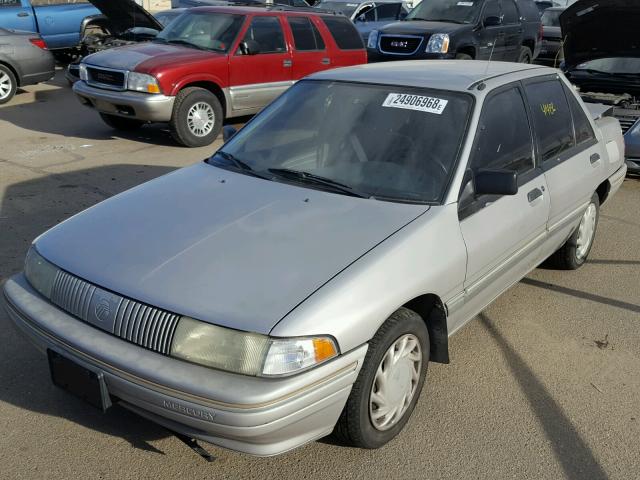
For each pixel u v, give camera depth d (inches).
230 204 135.3
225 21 377.7
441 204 134.0
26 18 544.1
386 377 120.0
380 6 658.8
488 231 141.6
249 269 113.3
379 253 118.0
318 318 104.8
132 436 126.9
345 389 109.7
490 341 168.9
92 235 128.2
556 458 125.8
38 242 132.0
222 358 102.1
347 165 145.9
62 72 596.4
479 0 498.0
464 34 472.7
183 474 117.7
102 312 111.7
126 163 319.3
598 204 215.3
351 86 162.7
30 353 153.0
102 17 558.3
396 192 137.4
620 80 326.6
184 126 349.1
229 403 98.6
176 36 387.9
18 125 399.5
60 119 420.8
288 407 101.1
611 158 210.1
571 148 186.7
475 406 141.1
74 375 113.4
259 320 103.2
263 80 382.3
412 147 144.4
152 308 107.6
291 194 138.6
